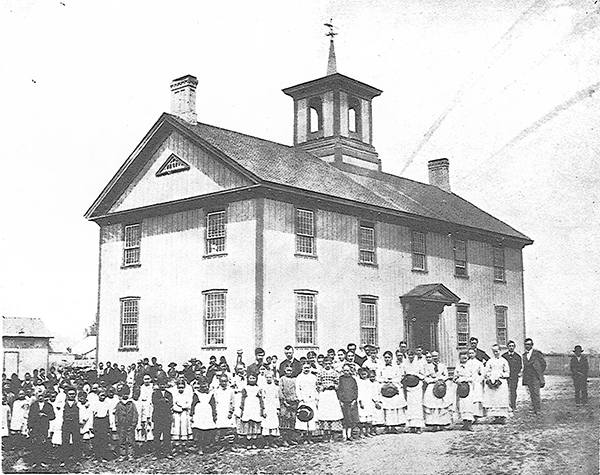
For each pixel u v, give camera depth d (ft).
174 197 59.47
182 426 41.65
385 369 45.60
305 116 71.10
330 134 69.15
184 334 56.75
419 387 45.55
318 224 57.31
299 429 42.60
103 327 62.39
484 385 46.85
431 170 70.95
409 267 64.49
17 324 60.23
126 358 60.29
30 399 49.57
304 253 55.88
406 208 63.87
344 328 57.88
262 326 51.93
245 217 54.08
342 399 43.27
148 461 40.73
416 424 45.11
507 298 66.69
